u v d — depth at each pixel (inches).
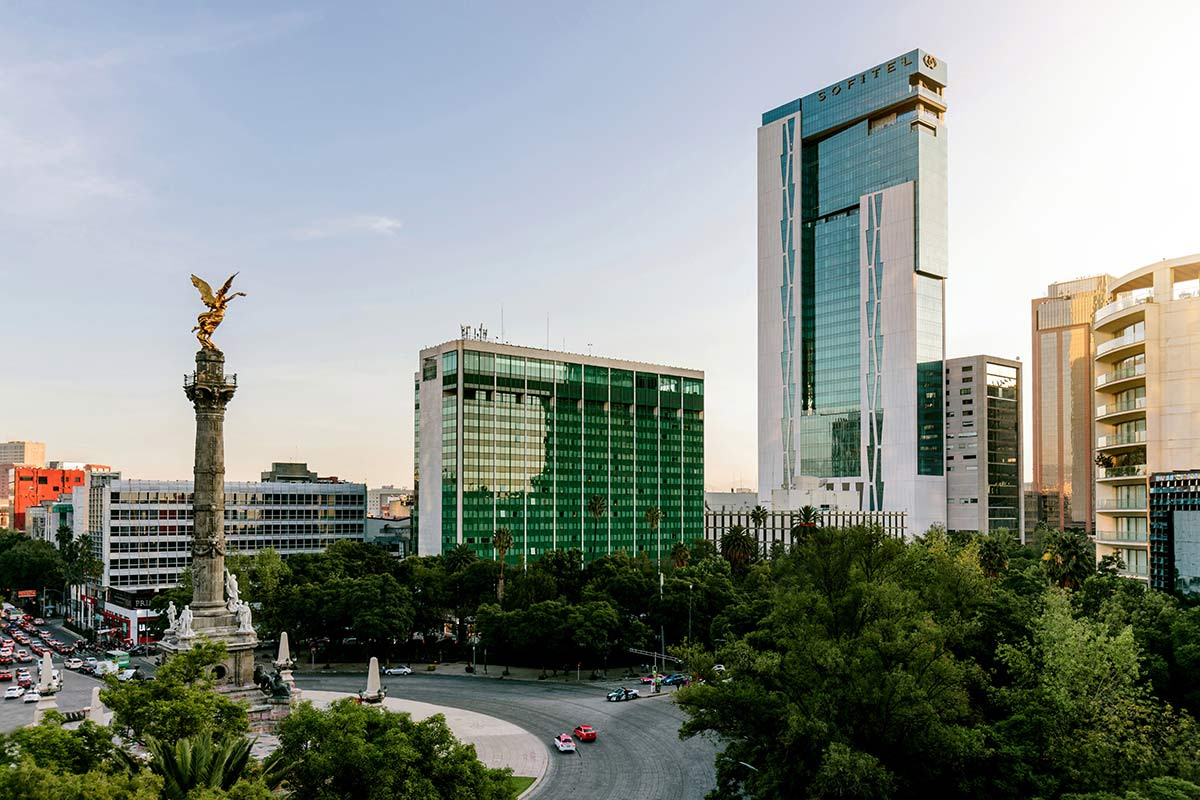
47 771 1225.4
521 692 4072.3
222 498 3385.8
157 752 1589.6
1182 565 3312.0
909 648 2078.0
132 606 6899.6
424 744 1776.6
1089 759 1950.1
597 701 3860.7
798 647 2187.5
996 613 2760.8
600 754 2984.7
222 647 2081.7
